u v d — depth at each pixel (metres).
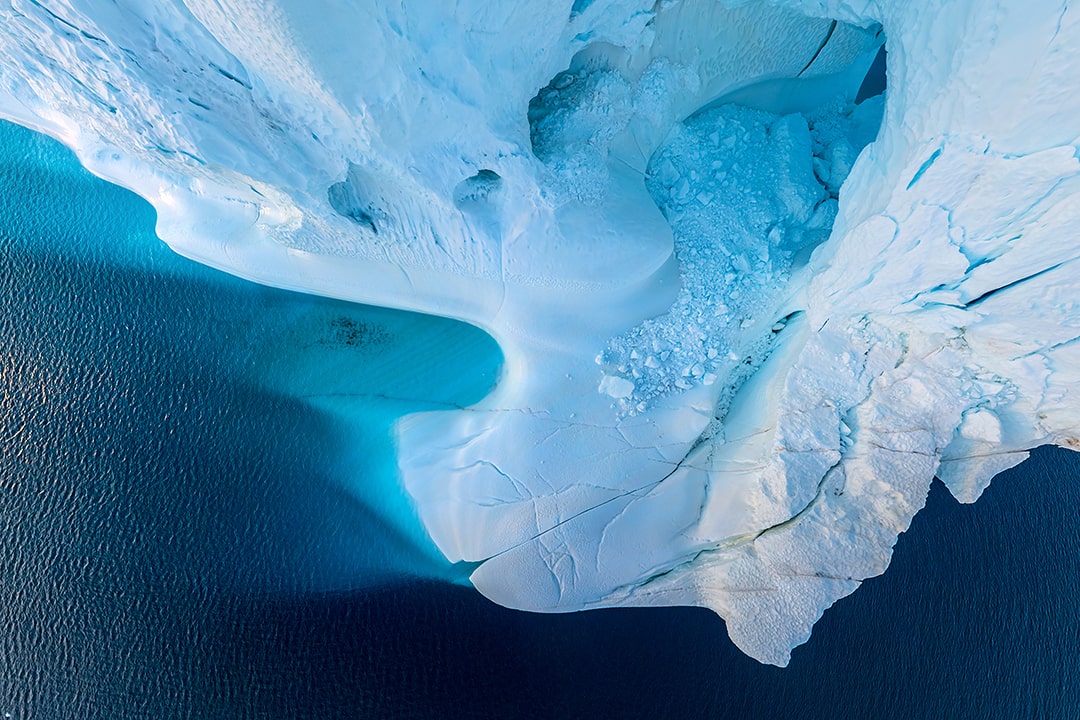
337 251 51.44
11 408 58.19
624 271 49.03
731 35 48.28
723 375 53.22
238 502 57.38
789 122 53.66
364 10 32.97
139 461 57.81
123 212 59.19
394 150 40.09
